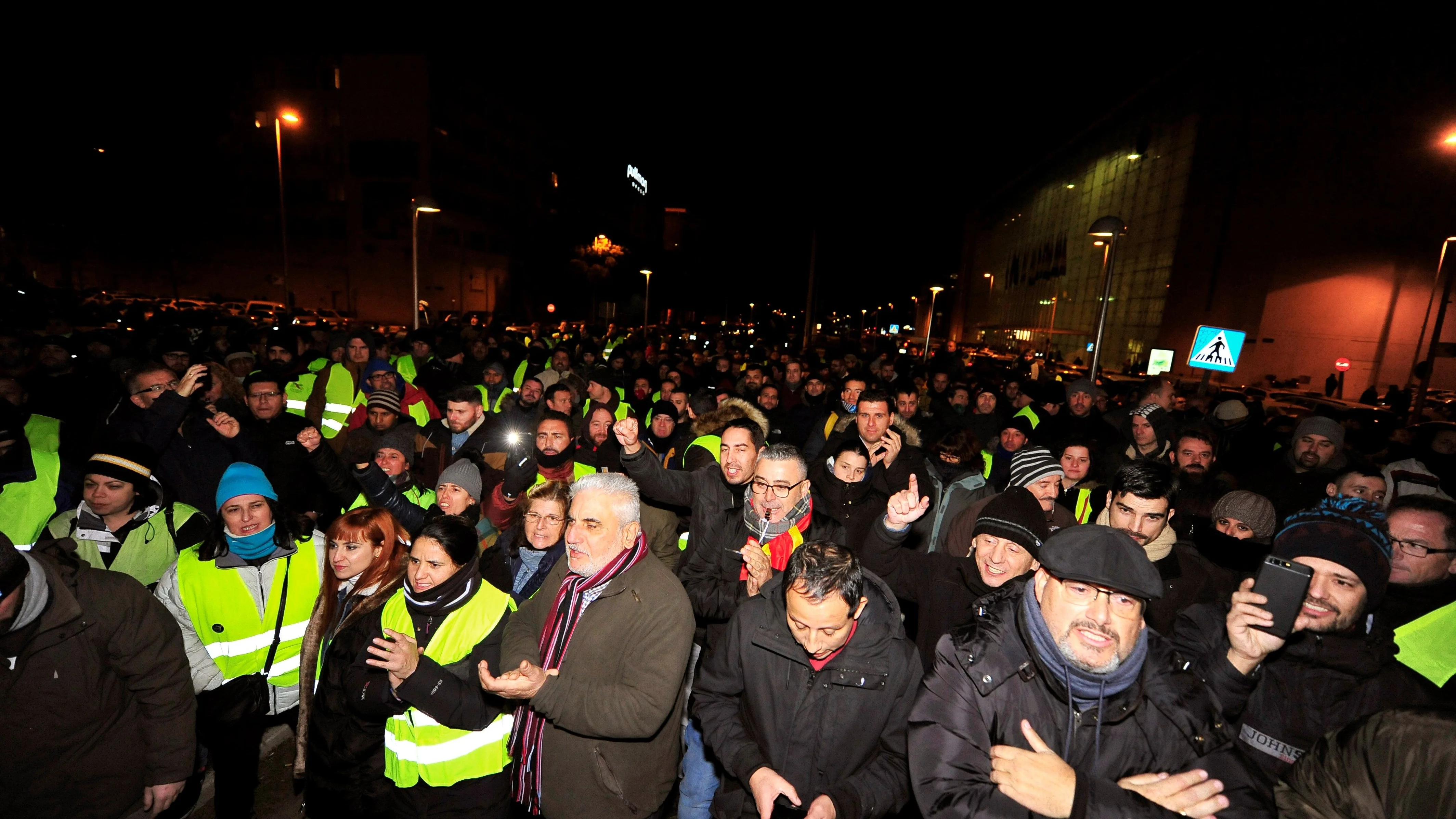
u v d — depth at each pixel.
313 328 12.30
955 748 1.83
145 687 2.51
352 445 4.13
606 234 87.88
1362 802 1.64
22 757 2.30
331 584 3.04
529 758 2.62
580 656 2.55
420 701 2.44
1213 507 4.07
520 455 4.46
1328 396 33.41
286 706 3.21
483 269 57.28
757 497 3.32
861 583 2.17
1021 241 75.56
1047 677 1.83
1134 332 43.50
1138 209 45.31
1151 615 3.17
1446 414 21.41
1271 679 2.29
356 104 47.59
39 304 18.14
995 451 6.58
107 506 3.15
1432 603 2.56
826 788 2.29
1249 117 37.72
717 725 2.41
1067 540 1.78
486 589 2.84
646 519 3.86
